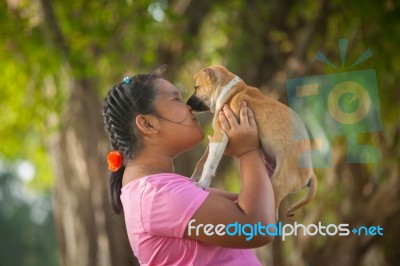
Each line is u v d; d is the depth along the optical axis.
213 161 2.97
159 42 10.00
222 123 2.96
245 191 2.80
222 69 3.16
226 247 2.77
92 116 9.43
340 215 10.62
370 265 11.76
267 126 2.97
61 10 9.34
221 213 2.75
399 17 9.45
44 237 33.91
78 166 9.72
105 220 9.52
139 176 2.97
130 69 9.51
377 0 9.40
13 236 32.53
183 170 9.51
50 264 33.78
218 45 11.23
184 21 9.64
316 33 9.83
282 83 9.30
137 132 3.01
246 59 10.02
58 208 10.23
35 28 8.83
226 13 10.45
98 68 9.70
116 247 9.48
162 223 2.80
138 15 9.13
